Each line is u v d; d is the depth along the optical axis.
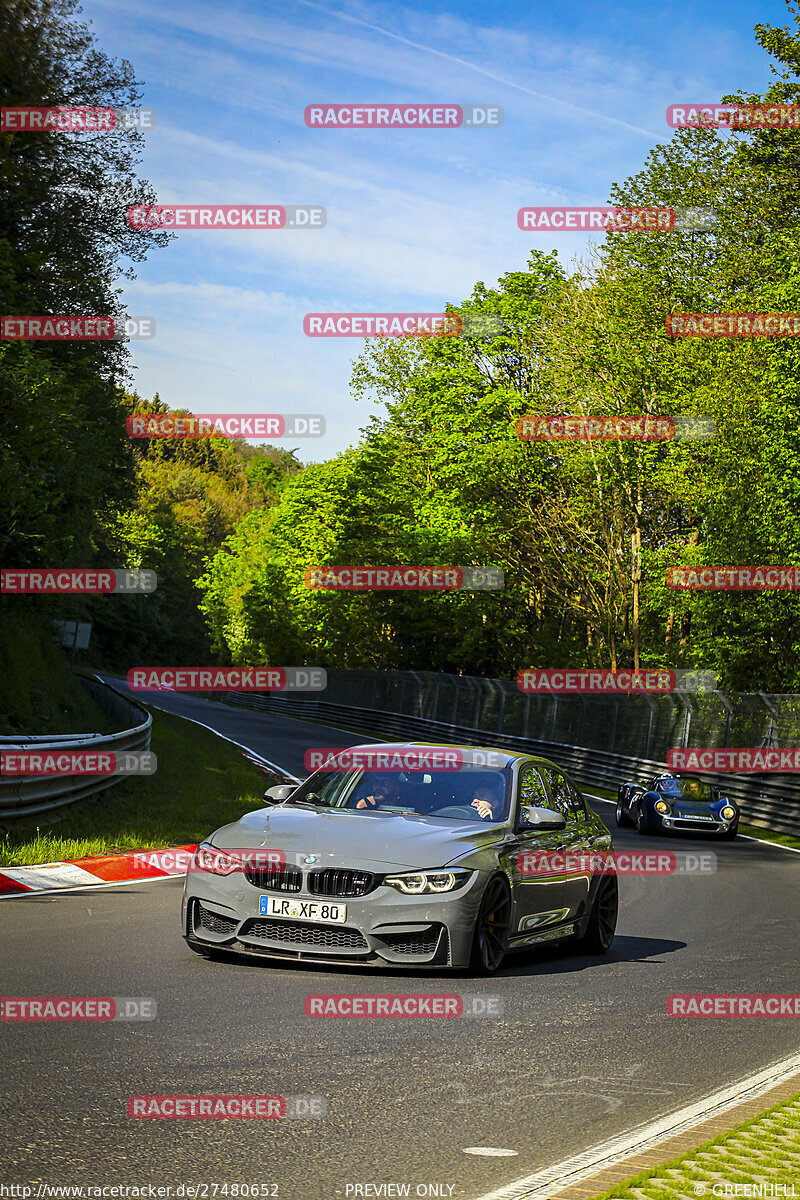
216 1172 4.07
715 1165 4.10
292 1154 4.32
